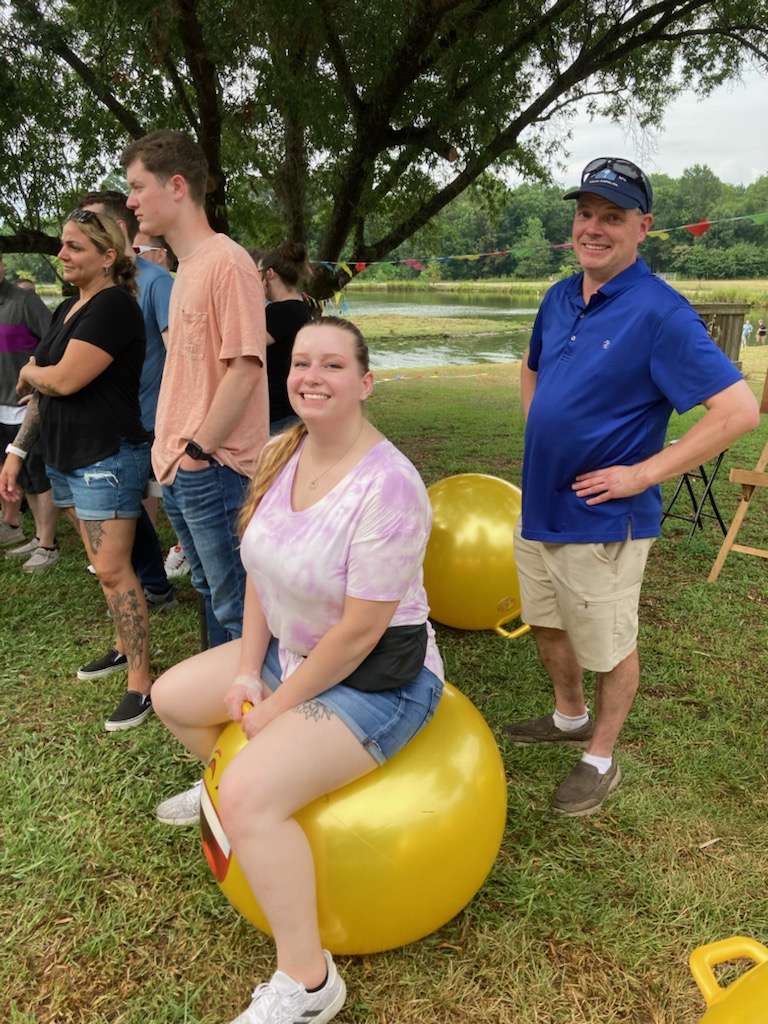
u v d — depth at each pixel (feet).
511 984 6.86
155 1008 6.59
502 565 12.55
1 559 16.56
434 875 6.42
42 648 12.58
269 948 7.18
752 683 11.84
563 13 22.99
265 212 27.94
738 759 9.96
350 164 23.25
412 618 6.58
